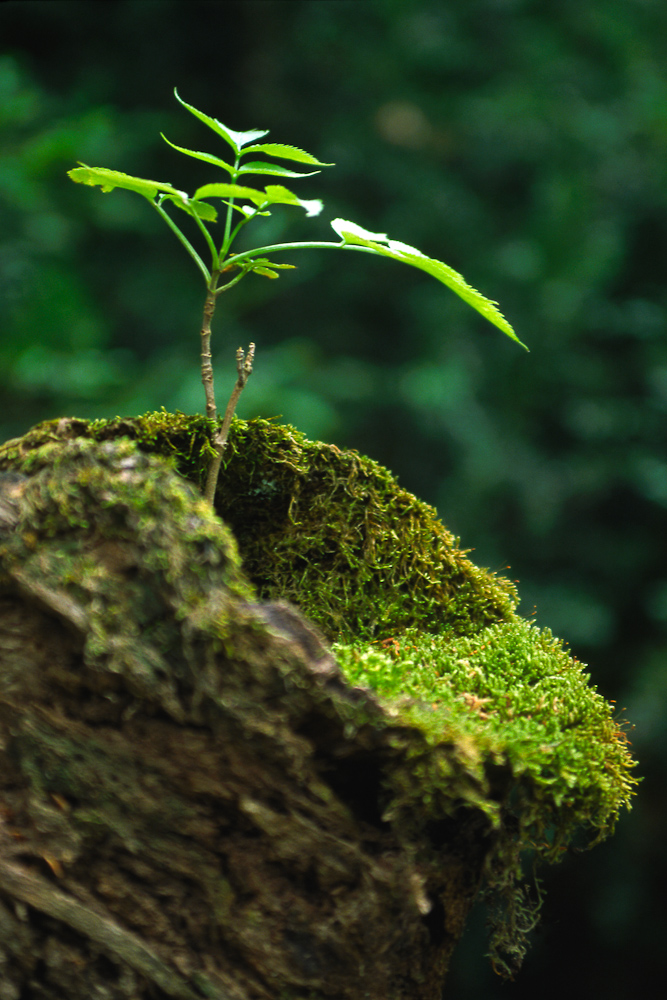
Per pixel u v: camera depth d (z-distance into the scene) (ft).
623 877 15.62
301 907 2.82
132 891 2.84
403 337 22.65
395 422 20.57
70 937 2.85
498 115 22.95
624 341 21.01
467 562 4.23
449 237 22.70
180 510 2.68
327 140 22.94
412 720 2.79
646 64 23.61
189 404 15.53
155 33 21.40
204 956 2.85
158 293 20.21
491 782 2.95
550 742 2.99
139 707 2.75
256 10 22.22
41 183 14.60
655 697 16.44
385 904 2.81
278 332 22.21
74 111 17.66
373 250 3.33
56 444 3.19
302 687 2.69
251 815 2.76
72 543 2.71
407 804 2.83
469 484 19.04
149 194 3.41
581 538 20.04
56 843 2.81
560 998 15.66
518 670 3.51
